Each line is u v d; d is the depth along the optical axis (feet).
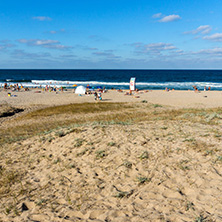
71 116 61.00
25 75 417.49
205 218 10.59
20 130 44.24
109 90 154.40
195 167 16.24
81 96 118.11
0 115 63.82
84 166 19.83
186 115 42.29
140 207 12.51
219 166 15.93
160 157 18.93
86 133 28.89
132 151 21.18
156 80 286.66
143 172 16.78
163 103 90.22
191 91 143.84
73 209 13.42
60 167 20.52
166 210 11.77
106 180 16.65
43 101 97.04
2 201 15.94
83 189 15.89
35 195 16.17
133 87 124.98
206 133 24.59
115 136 26.45
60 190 16.37
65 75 428.97
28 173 20.49
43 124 49.75
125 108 72.69
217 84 214.48
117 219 11.51
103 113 63.82
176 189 13.80
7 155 26.32
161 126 30.45
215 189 13.08
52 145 27.27
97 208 13.14
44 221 12.50
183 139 22.80
